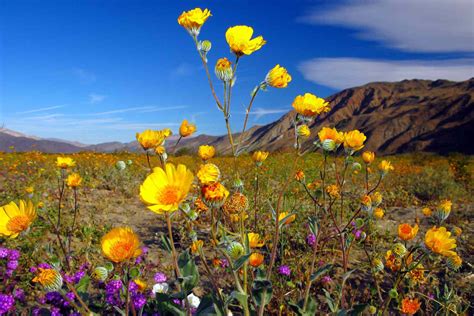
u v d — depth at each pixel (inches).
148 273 146.9
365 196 115.0
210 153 114.3
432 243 88.5
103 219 218.7
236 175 79.0
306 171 278.2
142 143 87.9
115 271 124.2
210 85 77.2
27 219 70.1
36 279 68.8
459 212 262.1
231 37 77.3
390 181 385.7
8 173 358.6
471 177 423.2
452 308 111.0
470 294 133.0
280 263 151.8
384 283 143.2
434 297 121.6
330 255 163.8
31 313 111.3
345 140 109.1
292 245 177.3
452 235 200.4
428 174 388.5
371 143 5590.6
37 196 239.9
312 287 136.3
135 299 104.1
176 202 62.0
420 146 4781.0
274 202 216.2
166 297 78.2
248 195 224.1
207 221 184.7
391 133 5679.1
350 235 117.0
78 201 259.6
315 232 90.3
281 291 122.5
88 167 395.9
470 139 4441.4
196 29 78.6
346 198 262.5
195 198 89.9
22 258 146.2
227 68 76.2
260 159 149.6
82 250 159.0
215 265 134.0
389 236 193.3
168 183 64.7
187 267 77.2
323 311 118.8
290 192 243.6
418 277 111.2
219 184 72.2
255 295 73.9
